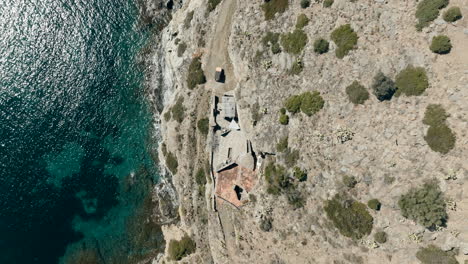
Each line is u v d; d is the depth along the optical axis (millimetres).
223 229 81250
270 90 77625
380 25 65500
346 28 68312
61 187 97875
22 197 98688
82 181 97188
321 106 70375
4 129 100375
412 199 61094
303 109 72188
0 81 102188
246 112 80625
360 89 66312
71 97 99500
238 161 80375
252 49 80312
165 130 91875
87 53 100500
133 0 99875
